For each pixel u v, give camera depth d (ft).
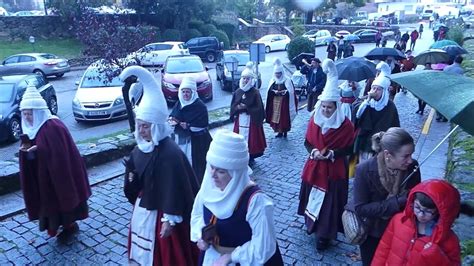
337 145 13.37
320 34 117.91
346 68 23.81
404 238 7.79
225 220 7.43
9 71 64.54
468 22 143.84
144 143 10.02
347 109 20.83
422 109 35.01
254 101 22.53
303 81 45.14
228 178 7.31
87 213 14.90
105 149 22.47
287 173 21.66
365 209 9.20
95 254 13.74
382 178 8.98
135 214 10.66
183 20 107.76
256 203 7.23
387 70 17.57
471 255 9.78
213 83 60.95
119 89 38.11
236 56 56.13
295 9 154.20
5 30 94.84
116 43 33.96
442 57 32.76
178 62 47.60
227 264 7.36
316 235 13.89
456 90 7.46
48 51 89.76
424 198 7.19
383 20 175.42
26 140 13.26
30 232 15.16
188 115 17.90
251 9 148.77
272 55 102.53
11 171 18.44
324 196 13.58
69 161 13.79
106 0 79.25
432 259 7.27
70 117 40.06
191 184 10.32
